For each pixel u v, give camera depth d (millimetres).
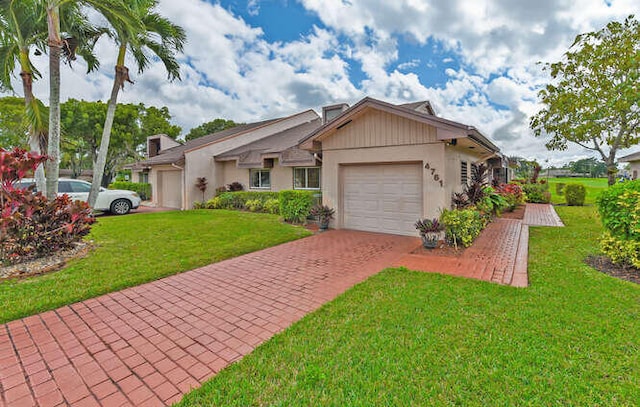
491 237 8531
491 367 2711
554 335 3188
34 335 3572
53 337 3531
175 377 2811
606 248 5715
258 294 4758
